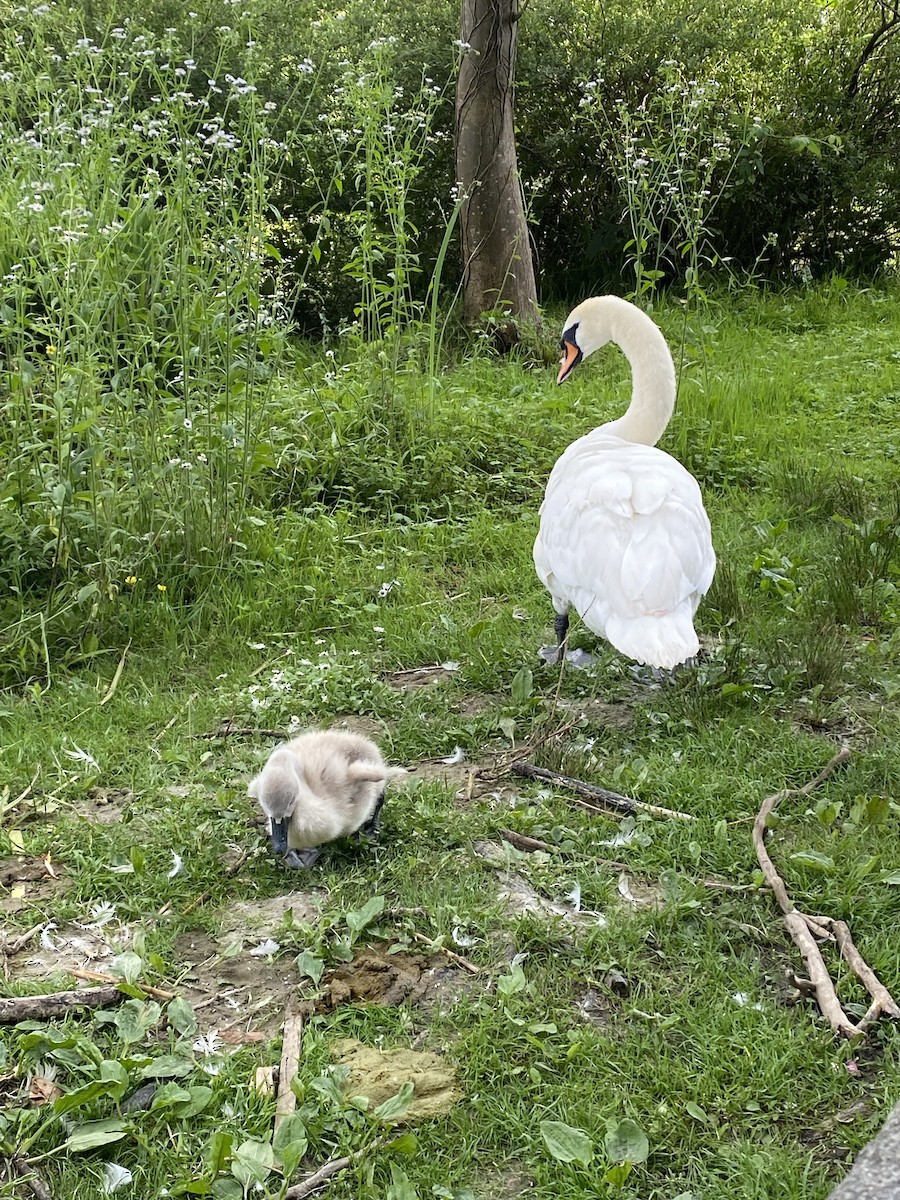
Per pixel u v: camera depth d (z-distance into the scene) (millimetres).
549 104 5406
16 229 2736
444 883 1748
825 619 2361
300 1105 1419
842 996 1540
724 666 2188
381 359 3260
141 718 2166
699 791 1896
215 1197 1342
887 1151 1244
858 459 3238
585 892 1724
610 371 4152
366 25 5266
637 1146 1366
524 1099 1438
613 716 2145
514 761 2010
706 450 3219
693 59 5426
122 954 1631
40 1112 1412
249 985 1604
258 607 2508
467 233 4434
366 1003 1557
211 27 4711
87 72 3012
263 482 2939
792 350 4328
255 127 2770
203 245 2799
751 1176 1344
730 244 5742
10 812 1919
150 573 2545
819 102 5699
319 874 1790
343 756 1863
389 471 3029
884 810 1779
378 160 3473
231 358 2711
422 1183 1354
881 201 5652
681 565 1955
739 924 1646
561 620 2266
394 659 2371
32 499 2547
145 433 2723
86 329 2479
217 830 1858
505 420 3369
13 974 1617
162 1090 1429
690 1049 1492
